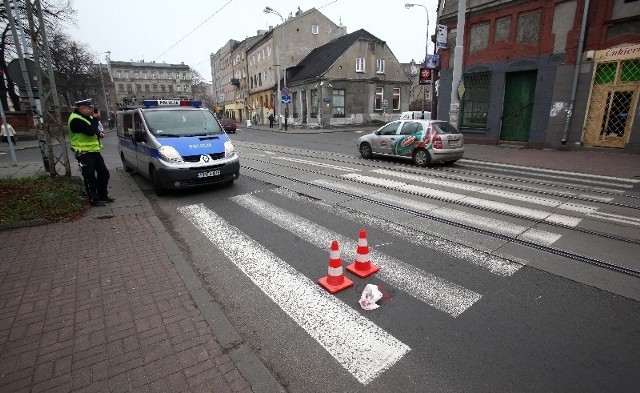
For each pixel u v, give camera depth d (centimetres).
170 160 734
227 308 343
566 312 325
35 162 1313
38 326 304
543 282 380
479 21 1700
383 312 331
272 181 914
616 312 324
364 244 404
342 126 3556
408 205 677
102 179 694
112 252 459
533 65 1520
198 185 765
